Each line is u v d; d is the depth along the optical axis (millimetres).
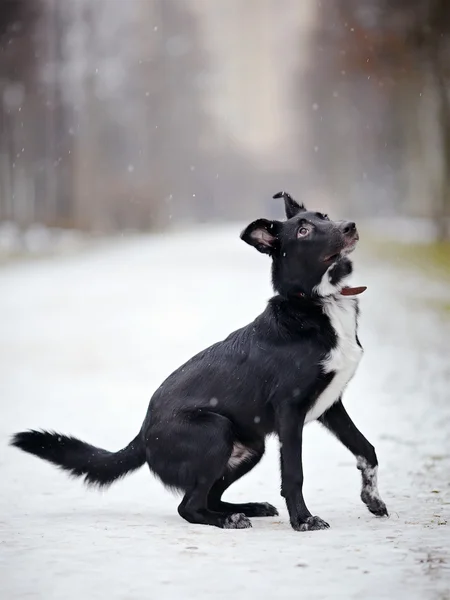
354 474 8102
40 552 5535
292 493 6277
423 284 27703
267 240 6684
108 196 74250
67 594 4691
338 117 71312
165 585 4801
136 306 24016
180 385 6684
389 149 61781
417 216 63562
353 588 4699
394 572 4965
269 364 6434
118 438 9922
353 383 13109
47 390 13219
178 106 97500
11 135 57781
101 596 4648
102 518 6684
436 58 39938
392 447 9078
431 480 7660
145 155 87688
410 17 40156
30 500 7406
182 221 105562
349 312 6531
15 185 60188
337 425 6695
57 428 10500
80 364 15500
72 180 66188
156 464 6613
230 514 6402
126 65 83750
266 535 6012
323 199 106000
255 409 6504
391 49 42375
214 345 6836
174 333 18766
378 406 11336
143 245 57094
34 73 57344
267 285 28531
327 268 6469
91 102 68062
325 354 6352
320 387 6398
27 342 18250
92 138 68188
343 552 5422
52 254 46281
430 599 4512
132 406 11898
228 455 6445
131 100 84812
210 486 6469
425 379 13148
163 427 6574
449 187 42688
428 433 9641
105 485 6770
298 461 6320
